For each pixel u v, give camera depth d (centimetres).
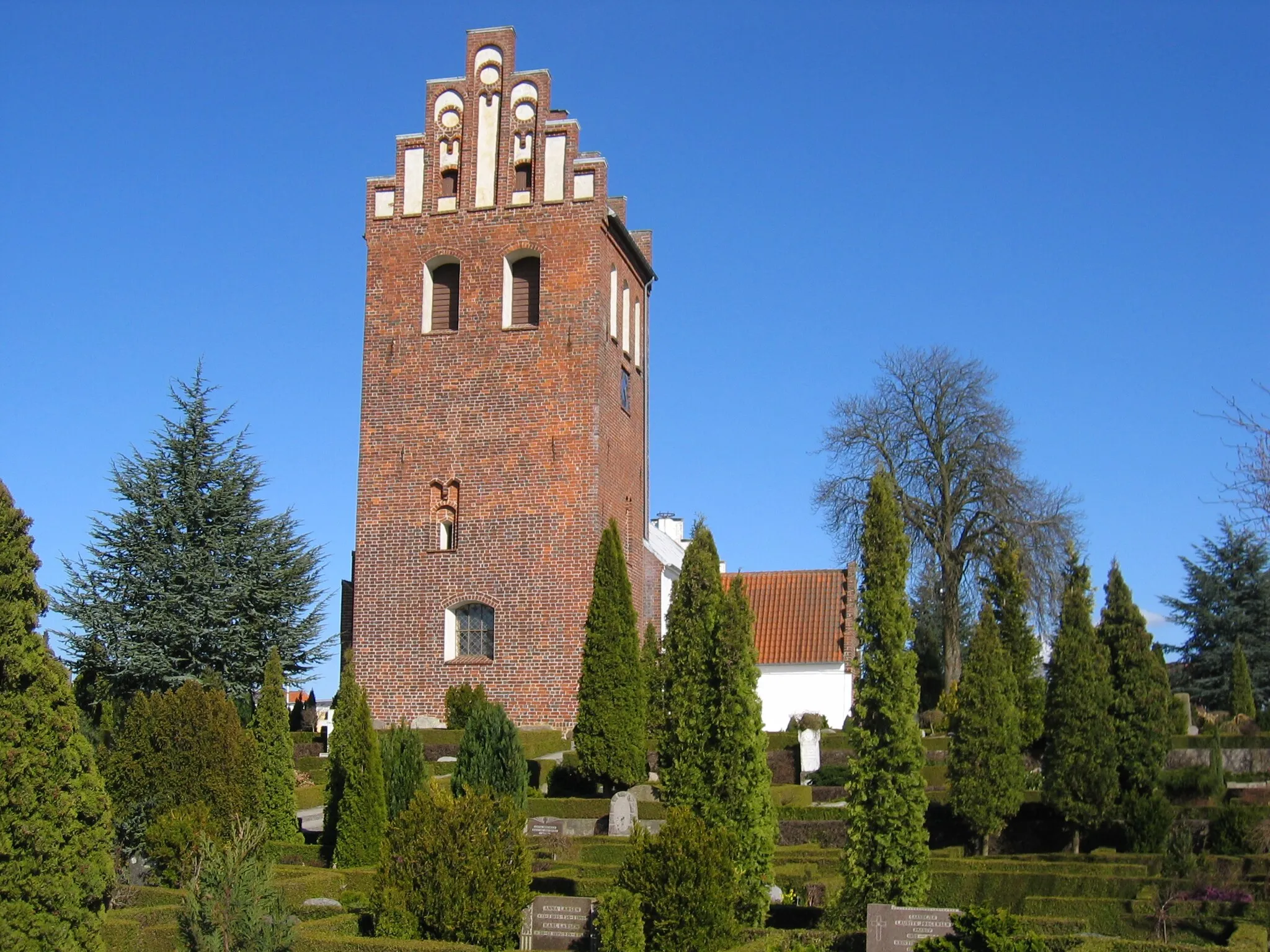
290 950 1750
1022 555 5588
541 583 4284
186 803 2447
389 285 4509
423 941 1841
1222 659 6781
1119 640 3209
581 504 4300
